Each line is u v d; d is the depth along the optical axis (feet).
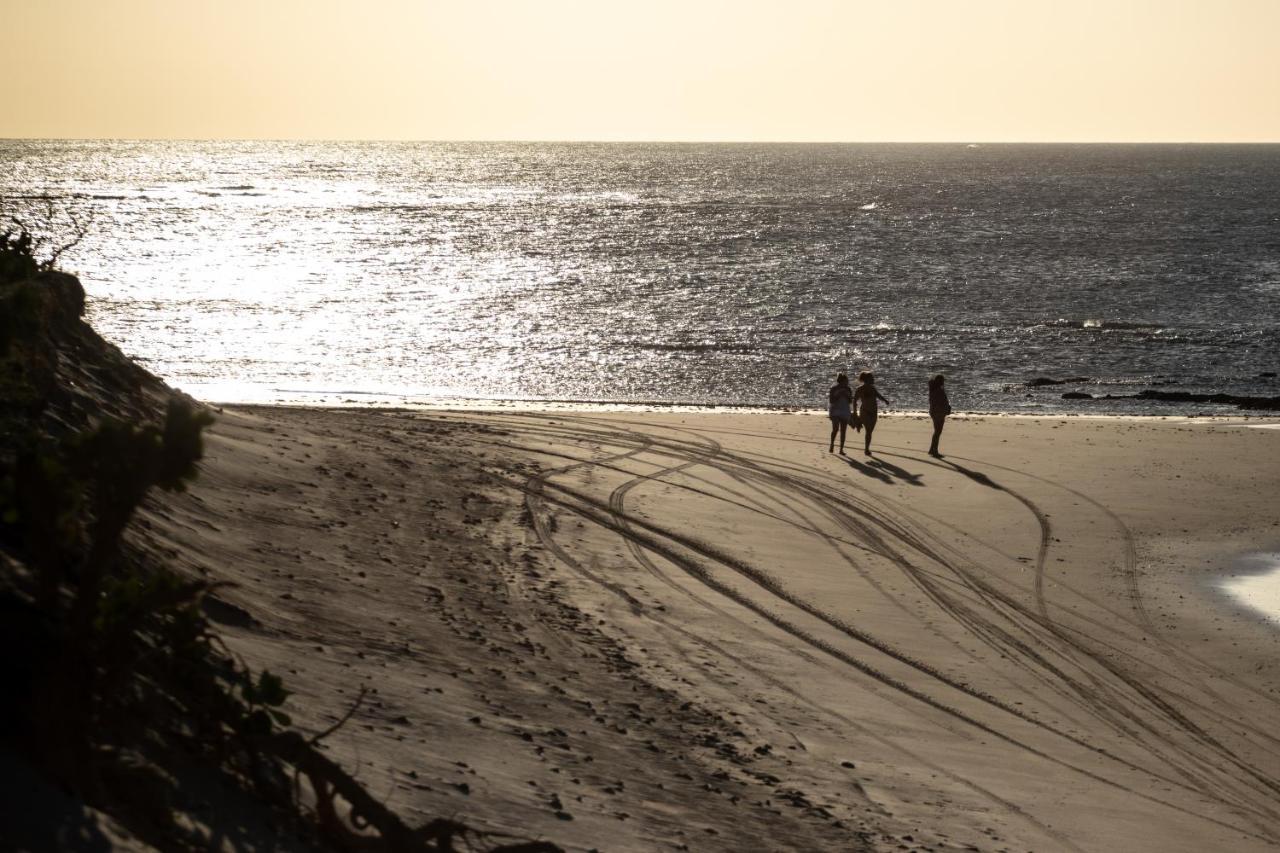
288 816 33.99
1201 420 183.73
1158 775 63.72
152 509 66.03
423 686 54.03
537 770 47.14
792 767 56.80
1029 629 86.43
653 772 51.60
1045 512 118.52
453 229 616.39
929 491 125.29
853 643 80.18
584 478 121.19
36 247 75.66
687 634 77.46
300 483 94.94
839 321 314.76
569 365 239.91
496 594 78.28
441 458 122.62
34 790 26.27
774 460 136.98
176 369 220.64
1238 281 419.33
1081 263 478.59
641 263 456.04
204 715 35.99
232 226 602.44
